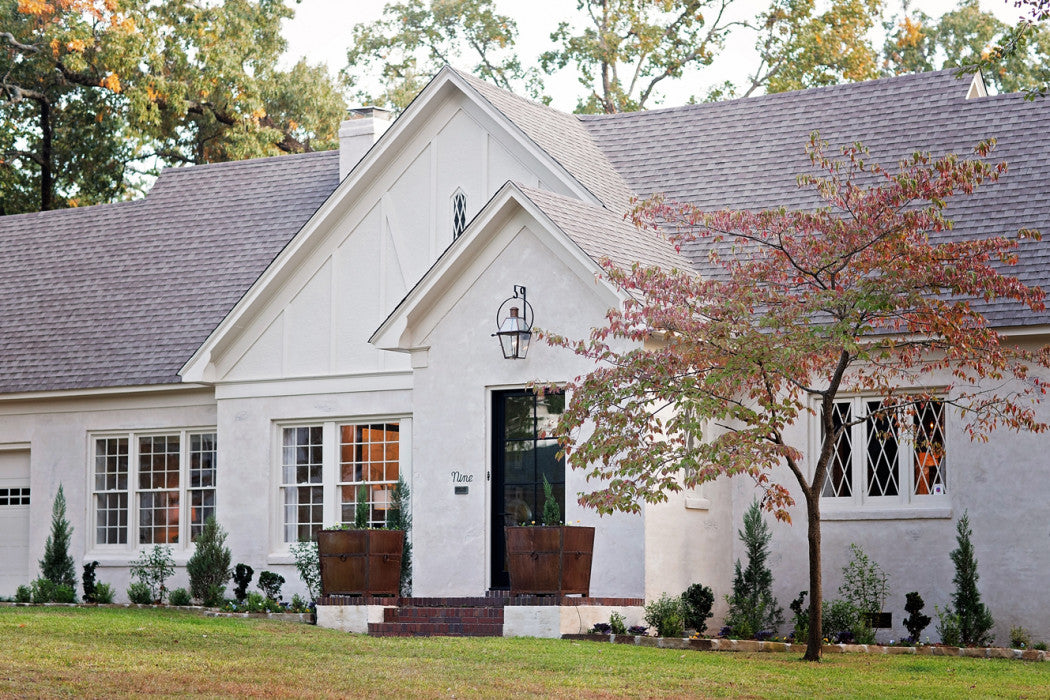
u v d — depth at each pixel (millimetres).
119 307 26781
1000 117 22188
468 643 16297
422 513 20156
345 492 23016
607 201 21812
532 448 19656
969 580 18828
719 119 24672
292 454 23578
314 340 23453
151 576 24359
